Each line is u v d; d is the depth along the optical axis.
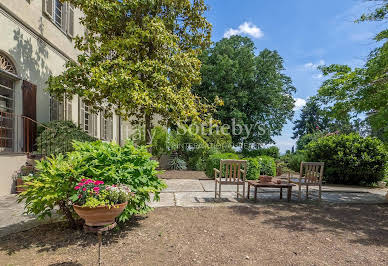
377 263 2.56
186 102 6.89
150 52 7.29
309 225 3.78
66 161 3.22
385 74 5.72
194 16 7.68
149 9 7.21
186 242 2.98
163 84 6.65
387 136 6.12
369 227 3.77
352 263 2.55
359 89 6.00
